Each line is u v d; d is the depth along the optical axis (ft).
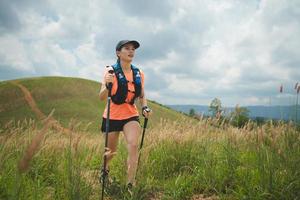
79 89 265.54
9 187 15.93
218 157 20.63
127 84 19.44
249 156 20.03
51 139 22.22
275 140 17.47
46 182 18.98
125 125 19.58
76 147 15.88
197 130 24.62
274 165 16.76
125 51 19.54
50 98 245.04
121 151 24.79
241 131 21.61
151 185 18.61
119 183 18.52
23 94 245.65
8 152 19.33
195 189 18.54
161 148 23.07
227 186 18.11
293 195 15.35
